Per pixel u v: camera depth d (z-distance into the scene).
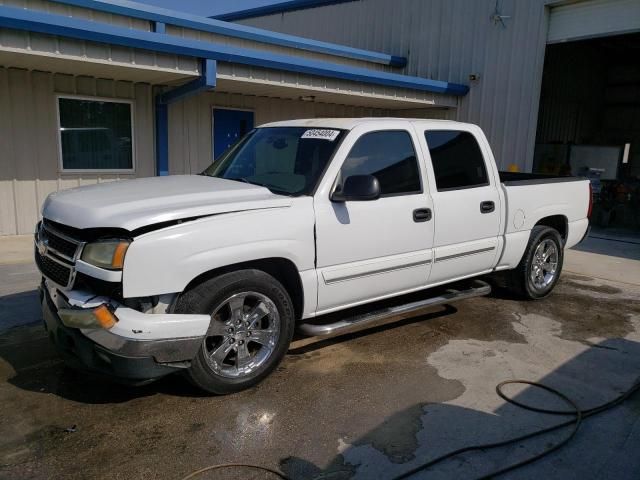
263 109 11.88
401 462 3.07
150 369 3.28
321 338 4.86
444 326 5.25
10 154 8.73
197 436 3.27
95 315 3.16
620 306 6.06
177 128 10.57
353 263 4.22
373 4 15.16
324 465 3.02
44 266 3.79
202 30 10.18
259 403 3.67
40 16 6.87
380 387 3.95
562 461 3.13
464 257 5.06
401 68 14.62
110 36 7.52
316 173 4.12
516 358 4.55
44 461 3.00
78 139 9.38
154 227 3.31
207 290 3.49
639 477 3.01
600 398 3.89
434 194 4.73
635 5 10.41
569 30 11.42
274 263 3.93
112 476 2.89
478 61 12.91
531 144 12.12
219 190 3.90
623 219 12.49
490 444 3.26
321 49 12.46
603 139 22.44
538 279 6.13
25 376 3.99
